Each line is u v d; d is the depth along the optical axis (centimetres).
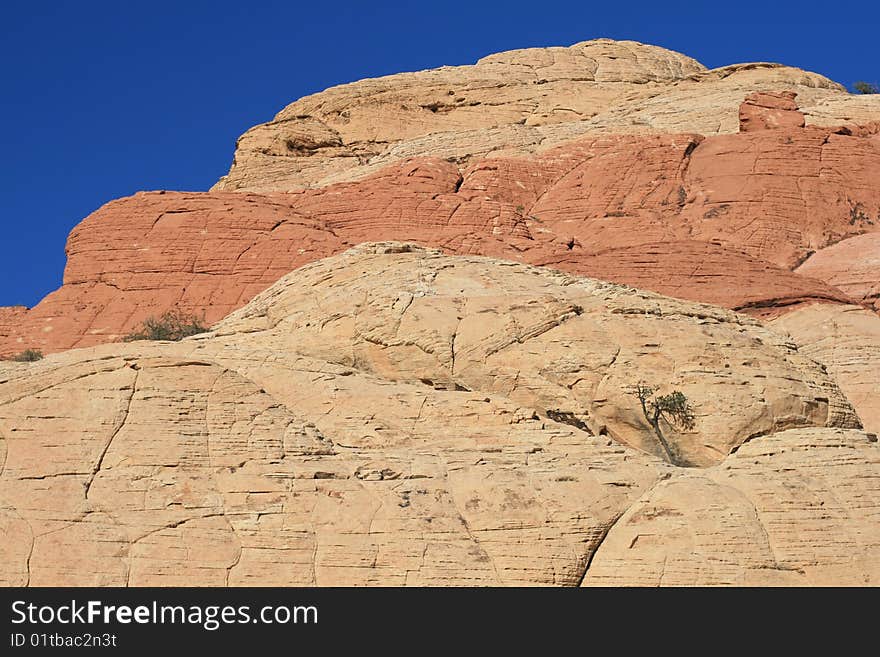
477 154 6750
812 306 5031
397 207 5847
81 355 3347
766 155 6003
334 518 3048
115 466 3077
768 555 3080
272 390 3444
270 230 5609
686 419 3459
